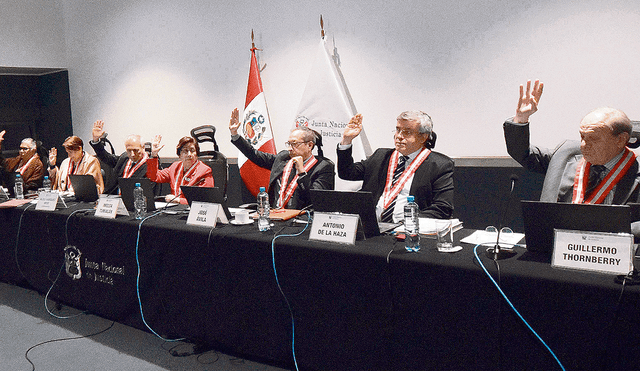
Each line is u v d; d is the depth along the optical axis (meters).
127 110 5.22
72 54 5.62
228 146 4.53
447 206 2.31
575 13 2.92
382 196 2.49
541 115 3.11
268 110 4.23
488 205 3.35
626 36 2.79
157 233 2.27
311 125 3.72
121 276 2.46
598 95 2.91
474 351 1.49
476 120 3.32
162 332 2.37
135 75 5.09
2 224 3.14
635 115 2.81
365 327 1.71
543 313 1.36
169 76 4.84
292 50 4.03
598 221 1.35
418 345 1.61
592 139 1.72
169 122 4.91
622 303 1.23
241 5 4.27
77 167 4.07
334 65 3.72
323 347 1.83
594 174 1.85
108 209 2.53
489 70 3.23
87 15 5.39
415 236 1.72
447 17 3.34
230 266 2.04
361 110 3.75
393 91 3.60
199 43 4.58
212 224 2.16
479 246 1.69
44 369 2.16
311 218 2.21
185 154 3.33
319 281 1.79
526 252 1.57
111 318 2.60
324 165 2.91
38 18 5.39
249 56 4.29
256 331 2.01
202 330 2.20
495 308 1.43
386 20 3.57
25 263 3.03
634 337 1.23
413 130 2.40
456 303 1.50
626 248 1.30
